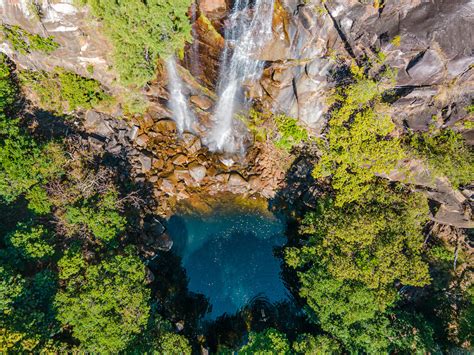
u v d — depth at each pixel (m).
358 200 25.42
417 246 24.41
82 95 27.81
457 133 22.55
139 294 21.30
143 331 22.34
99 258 24.67
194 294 29.27
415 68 20.83
